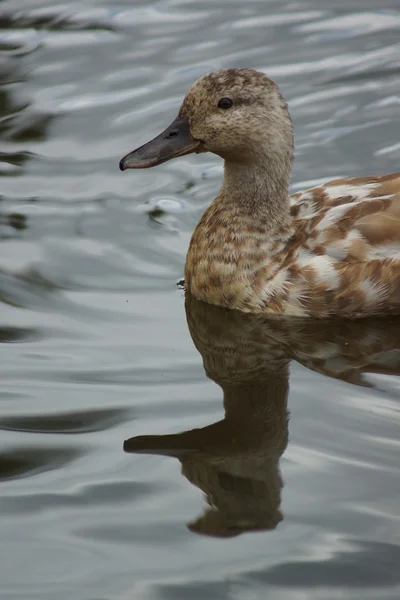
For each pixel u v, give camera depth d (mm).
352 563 7809
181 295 12414
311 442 9344
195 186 14891
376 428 9516
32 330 11383
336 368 10750
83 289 12320
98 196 14414
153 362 10836
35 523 8312
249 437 9477
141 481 8852
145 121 15695
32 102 16188
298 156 15312
